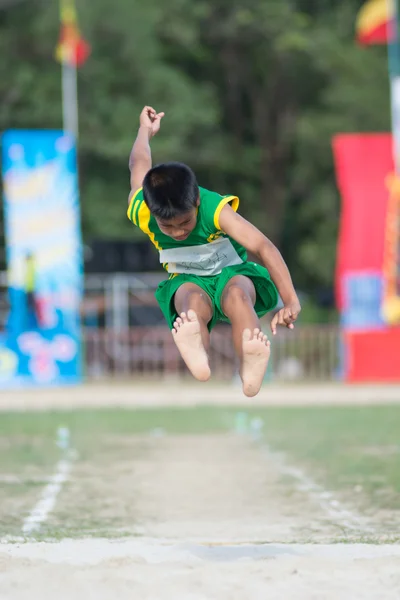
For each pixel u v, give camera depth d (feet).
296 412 144.05
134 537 56.44
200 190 43.83
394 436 113.91
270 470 87.15
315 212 312.50
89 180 277.64
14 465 92.32
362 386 182.50
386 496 72.69
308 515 64.90
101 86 268.62
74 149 179.32
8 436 117.91
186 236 43.98
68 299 183.32
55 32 260.83
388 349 186.19
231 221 43.04
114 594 39.96
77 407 154.51
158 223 43.42
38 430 124.47
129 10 267.18
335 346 201.77
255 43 315.58
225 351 211.41
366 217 180.75
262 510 67.05
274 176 321.52
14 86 262.88
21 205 179.32
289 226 327.67
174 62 317.22
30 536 57.62
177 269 45.68
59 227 180.24
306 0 335.47
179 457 96.48
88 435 117.91
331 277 300.81
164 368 206.90
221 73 324.19
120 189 280.10
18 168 178.60
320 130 298.76
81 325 216.33
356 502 70.03
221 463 91.76
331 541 54.54
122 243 217.56
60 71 267.39
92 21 262.67
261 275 45.55
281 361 203.10
